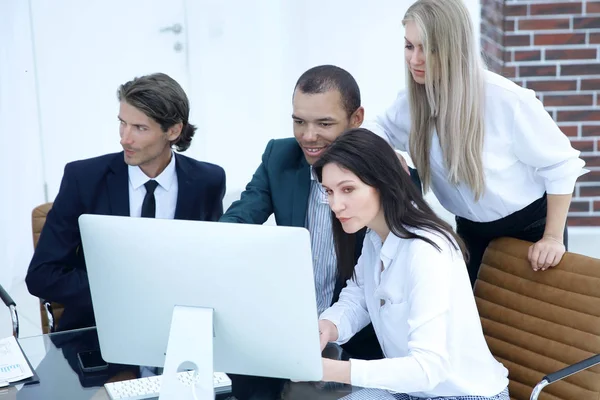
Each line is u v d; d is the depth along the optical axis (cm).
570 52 471
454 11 230
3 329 410
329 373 187
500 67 477
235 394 192
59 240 259
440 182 263
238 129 519
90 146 496
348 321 224
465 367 206
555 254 238
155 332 185
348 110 238
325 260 253
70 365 209
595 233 489
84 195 259
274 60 511
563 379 232
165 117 249
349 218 200
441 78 236
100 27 482
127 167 263
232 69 509
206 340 176
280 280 172
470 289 206
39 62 475
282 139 266
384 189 200
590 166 484
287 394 191
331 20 505
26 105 462
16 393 194
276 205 256
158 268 178
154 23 491
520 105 241
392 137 274
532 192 261
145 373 203
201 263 175
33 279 257
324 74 236
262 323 177
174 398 176
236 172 527
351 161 196
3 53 434
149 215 262
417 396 209
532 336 240
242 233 172
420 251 198
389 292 207
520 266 245
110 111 495
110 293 185
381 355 247
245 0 498
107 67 489
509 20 470
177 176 267
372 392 192
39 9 468
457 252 204
